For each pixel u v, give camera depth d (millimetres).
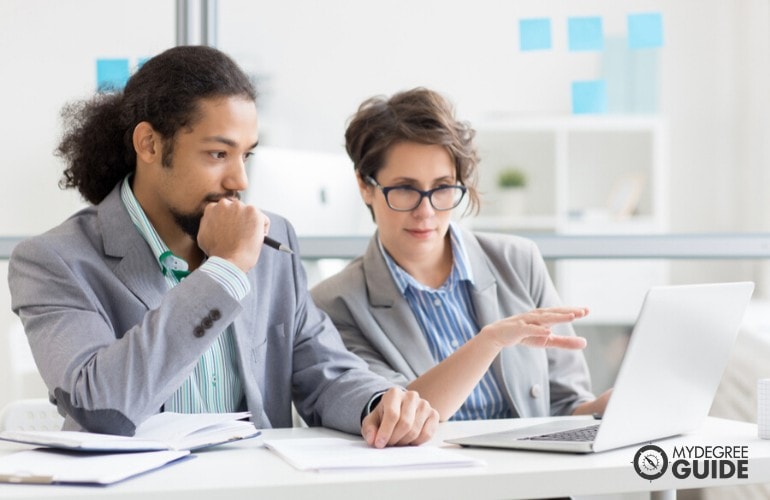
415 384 1769
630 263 4008
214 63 1677
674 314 1344
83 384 1418
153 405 1420
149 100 1681
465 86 3826
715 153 4465
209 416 1485
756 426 1572
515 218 4258
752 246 2688
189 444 1356
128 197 1715
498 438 1400
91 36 2840
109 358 1423
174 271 1730
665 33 4418
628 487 1223
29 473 1146
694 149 4461
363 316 2057
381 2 3139
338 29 3139
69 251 1633
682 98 4445
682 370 1403
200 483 1129
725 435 1476
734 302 1455
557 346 1666
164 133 1662
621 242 2709
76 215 1747
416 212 2008
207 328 1445
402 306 2062
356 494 1137
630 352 1292
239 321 1755
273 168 2484
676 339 1365
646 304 1300
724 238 2686
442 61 3154
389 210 2025
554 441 1335
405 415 1413
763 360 2748
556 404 2156
